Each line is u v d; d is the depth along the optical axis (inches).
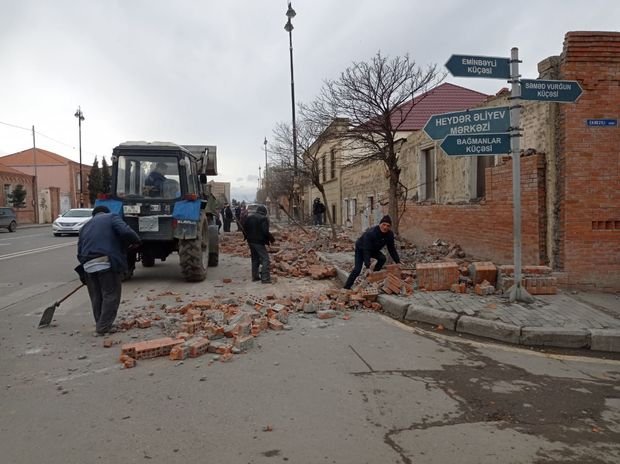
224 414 151.8
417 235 569.0
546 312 258.7
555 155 323.0
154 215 400.8
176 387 173.8
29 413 153.3
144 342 212.8
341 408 156.3
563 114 315.6
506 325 235.8
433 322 261.6
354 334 244.1
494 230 394.3
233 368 193.5
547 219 331.3
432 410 155.3
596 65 310.5
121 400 162.7
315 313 286.4
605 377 187.5
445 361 204.1
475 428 142.8
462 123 283.3
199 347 208.8
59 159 2439.7
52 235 1060.5
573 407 158.6
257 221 394.0
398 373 189.0
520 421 147.7
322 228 967.0
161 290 370.3
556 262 324.5
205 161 531.2
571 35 309.3
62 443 134.3
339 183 1080.2
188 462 124.4
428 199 558.3
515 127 274.7
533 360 207.3
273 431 140.6
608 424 146.1
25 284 402.9
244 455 127.6
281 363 199.6
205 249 444.5
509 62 271.1
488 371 192.5
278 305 278.2
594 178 314.3
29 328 256.8
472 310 263.3
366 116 427.2
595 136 313.1
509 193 370.9
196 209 397.7
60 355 211.2
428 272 316.5
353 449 130.6
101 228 244.4
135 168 412.8
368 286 317.1
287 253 551.8
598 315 253.1
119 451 129.8
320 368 193.9
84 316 283.7
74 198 2368.4
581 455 127.6
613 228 316.2
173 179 413.1
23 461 125.1
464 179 463.2
